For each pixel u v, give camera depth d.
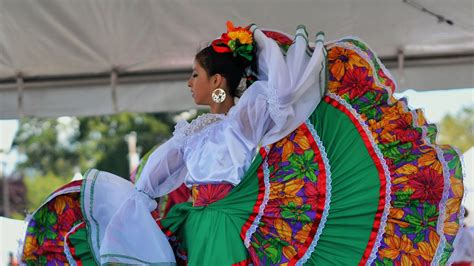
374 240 3.59
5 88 6.88
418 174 3.64
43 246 3.75
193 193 3.87
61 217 3.80
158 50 6.50
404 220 3.61
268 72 3.71
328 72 3.76
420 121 3.75
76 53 6.50
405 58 6.60
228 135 3.69
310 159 3.68
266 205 3.66
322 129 3.72
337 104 3.74
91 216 3.75
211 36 6.21
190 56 6.61
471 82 6.68
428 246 3.60
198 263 3.65
